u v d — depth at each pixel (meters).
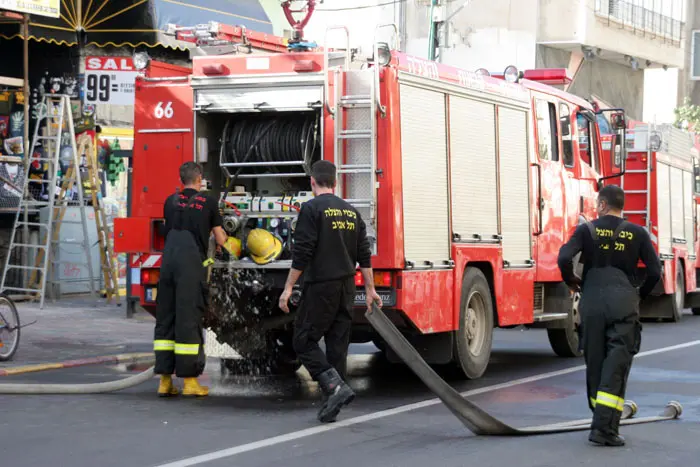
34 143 32.91
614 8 66.44
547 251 23.89
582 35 63.00
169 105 19.64
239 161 19.39
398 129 18.06
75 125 36.84
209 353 20.64
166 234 17.86
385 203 17.78
